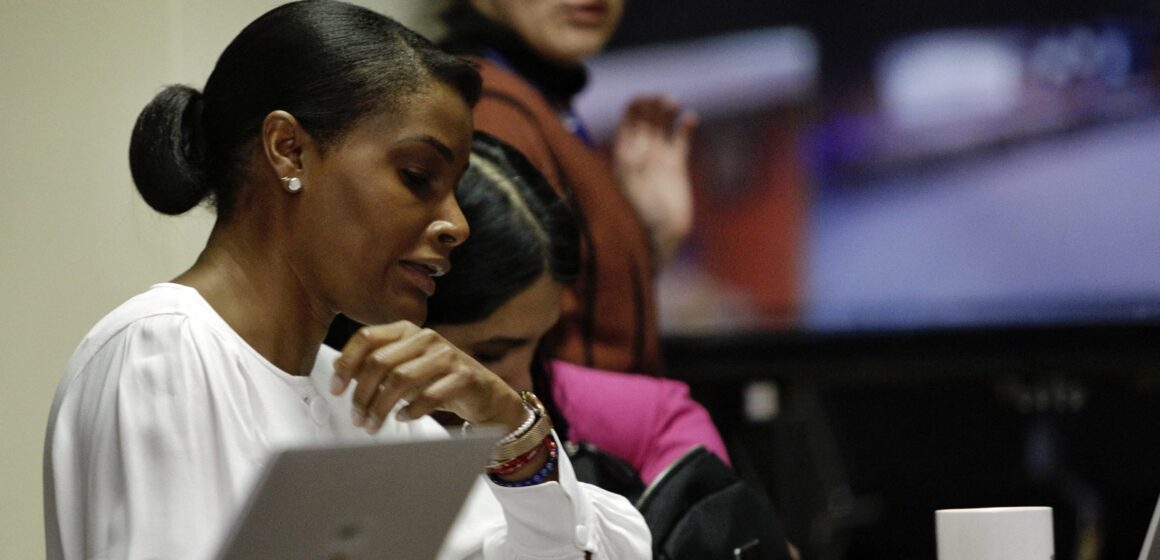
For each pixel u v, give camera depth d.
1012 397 14.41
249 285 5.58
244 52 5.61
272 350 5.60
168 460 5.09
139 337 5.27
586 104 13.29
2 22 10.02
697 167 13.73
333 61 5.51
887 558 14.11
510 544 6.27
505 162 7.98
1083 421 14.25
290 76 5.50
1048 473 14.25
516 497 6.05
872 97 13.86
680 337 13.78
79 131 10.02
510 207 7.76
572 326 12.10
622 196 13.20
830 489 14.03
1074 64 13.75
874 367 13.88
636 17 13.41
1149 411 14.15
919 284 13.92
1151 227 13.75
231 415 5.26
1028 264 13.88
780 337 13.84
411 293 5.61
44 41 10.04
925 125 13.88
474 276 7.62
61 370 9.97
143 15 10.03
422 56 5.64
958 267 13.90
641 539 6.66
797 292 13.88
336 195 5.46
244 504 4.25
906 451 14.49
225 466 5.18
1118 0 13.69
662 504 7.69
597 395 8.80
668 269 13.69
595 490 6.72
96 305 9.94
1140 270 13.79
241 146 5.57
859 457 14.40
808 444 13.83
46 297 9.95
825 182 13.88
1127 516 14.17
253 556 4.42
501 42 12.58
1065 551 14.12
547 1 12.73
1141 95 13.70
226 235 5.63
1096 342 13.83
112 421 5.14
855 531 14.05
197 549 5.01
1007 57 13.80
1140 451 14.16
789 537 13.66
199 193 5.74
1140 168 13.75
